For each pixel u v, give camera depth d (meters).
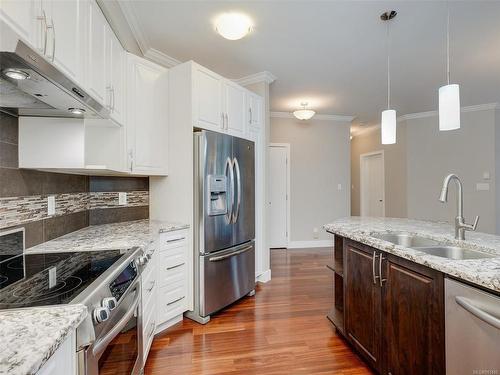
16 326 0.72
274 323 2.45
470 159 5.02
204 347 2.08
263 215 3.47
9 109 1.46
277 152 5.44
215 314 2.62
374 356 1.69
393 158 5.94
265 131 3.52
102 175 2.44
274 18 2.38
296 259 4.61
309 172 5.58
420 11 2.29
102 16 1.72
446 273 1.15
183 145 2.50
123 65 2.11
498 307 0.96
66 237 1.88
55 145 1.63
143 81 2.33
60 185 1.93
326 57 3.12
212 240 2.52
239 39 2.71
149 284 1.84
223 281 2.64
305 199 5.56
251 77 3.59
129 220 2.65
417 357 1.33
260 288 3.29
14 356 0.58
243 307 2.78
